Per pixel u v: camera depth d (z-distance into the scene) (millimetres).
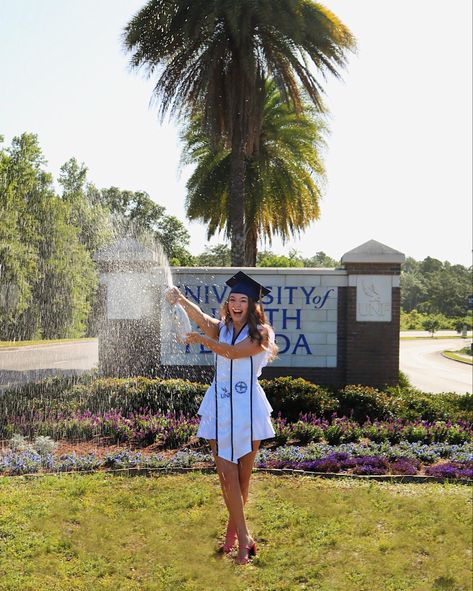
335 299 11766
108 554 4461
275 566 4262
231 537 4395
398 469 6652
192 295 11789
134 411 9312
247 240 23531
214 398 4086
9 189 29719
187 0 16047
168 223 63781
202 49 16766
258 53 17000
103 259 11898
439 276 109188
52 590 3926
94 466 6715
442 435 8406
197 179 22984
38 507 5316
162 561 4336
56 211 32312
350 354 11633
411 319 89375
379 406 9422
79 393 9750
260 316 4098
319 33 16031
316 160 22562
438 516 5184
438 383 20562
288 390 9422
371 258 11539
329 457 7039
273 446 8047
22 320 32344
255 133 17406
